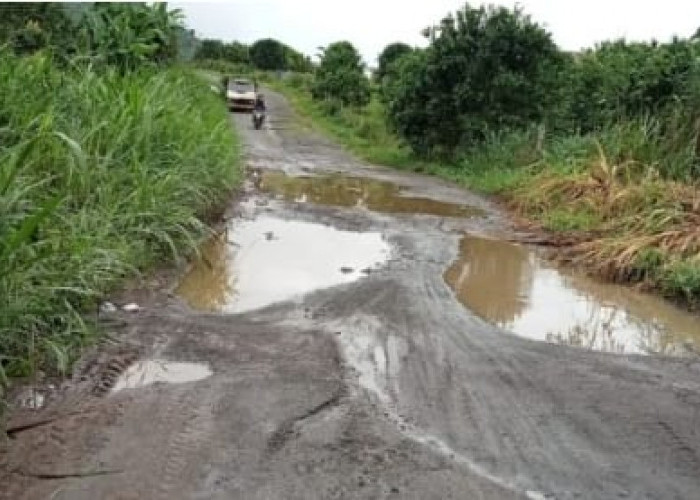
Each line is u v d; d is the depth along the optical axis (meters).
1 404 4.66
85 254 6.36
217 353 5.83
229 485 3.96
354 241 10.45
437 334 6.59
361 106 40.16
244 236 10.34
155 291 7.38
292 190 15.25
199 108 13.85
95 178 7.62
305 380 5.34
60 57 12.34
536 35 20.89
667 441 4.76
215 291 7.65
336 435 4.56
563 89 20.09
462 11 21.44
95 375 5.28
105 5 17.05
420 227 11.84
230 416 4.73
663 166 13.10
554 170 15.14
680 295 8.41
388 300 7.50
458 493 4.00
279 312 6.98
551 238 11.55
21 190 5.74
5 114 7.35
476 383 5.53
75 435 4.41
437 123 21.88
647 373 6.00
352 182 17.44
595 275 9.48
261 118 30.56
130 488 3.89
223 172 11.79
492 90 20.81
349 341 6.24
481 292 8.41
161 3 18.27
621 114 15.99
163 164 9.51
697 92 13.66
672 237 9.48
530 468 4.32
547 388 5.52
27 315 5.20
